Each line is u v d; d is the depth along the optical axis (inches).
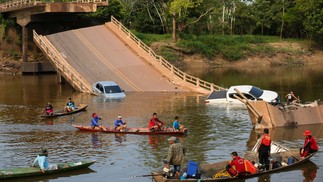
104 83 2140.7
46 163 1026.7
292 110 1481.3
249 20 4904.0
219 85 2527.1
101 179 1005.2
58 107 1830.7
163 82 2345.0
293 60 4173.2
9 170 1012.5
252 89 1868.8
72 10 3024.1
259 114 1430.9
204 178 964.0
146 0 4475.9
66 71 2394.2
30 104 1909.4
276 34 4921.3
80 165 1059.3
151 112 1711.4
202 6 4143.7
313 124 1493.6
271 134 1364.4
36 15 3211.1
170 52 3912.4
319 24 4293.8
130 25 4594.0
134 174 1034.7
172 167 1024.2
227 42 4220.0
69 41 2741.1
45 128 1464.1
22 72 3198.8
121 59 2566.4
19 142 1301.7
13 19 3528.5
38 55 3499.0
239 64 4037.9
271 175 1008.9
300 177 997.8
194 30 4635.8
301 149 1093.8
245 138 1321.4
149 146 1250.0
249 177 989.8
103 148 1236.5
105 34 2842.0
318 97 2028.8
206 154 1170.6
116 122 1407.5
